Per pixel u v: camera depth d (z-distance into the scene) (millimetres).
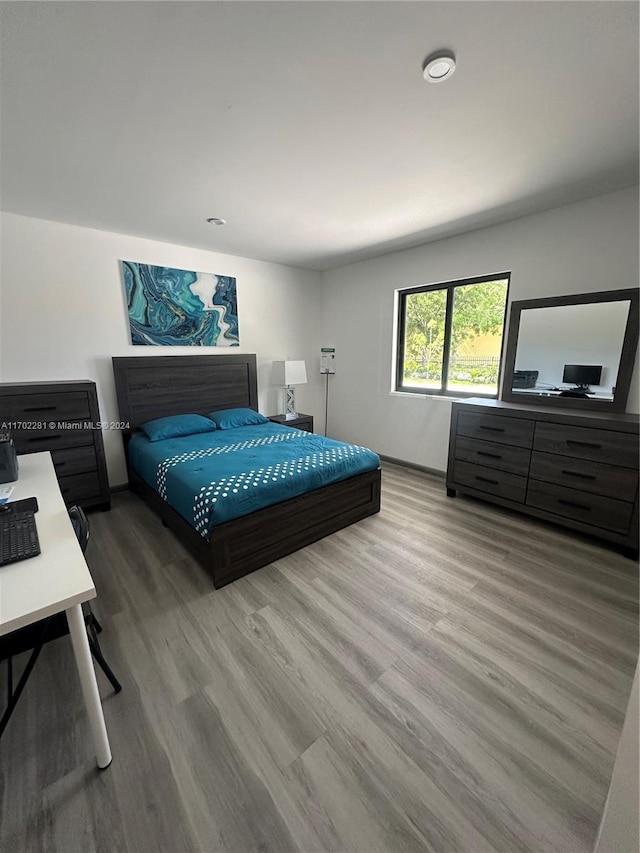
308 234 3264
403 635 1719
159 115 1590
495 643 1669
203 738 1268
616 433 2291
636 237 2422
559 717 1335
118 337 3320
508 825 1033
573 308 2738
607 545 2486
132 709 1370
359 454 2818
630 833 740
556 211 2736
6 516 1385
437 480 3803
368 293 4289
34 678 1510
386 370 4266
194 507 2127
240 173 2127
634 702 912
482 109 1572
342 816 1058
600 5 1080
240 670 1538
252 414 3951
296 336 4707
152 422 3395
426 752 1224
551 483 2633
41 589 993
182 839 1010
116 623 1804
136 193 2379
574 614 1844
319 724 1317
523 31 1172
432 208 2703
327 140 1805
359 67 1321
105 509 3070
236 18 1114
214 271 3855
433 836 1012
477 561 2314
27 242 2799
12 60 1248
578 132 1751
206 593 2023
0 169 2037
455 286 3566
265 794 1109
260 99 1495
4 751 1228
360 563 2301
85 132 1705
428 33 1181
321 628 1766
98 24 1120
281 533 2326
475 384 3566
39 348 2941
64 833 1021
